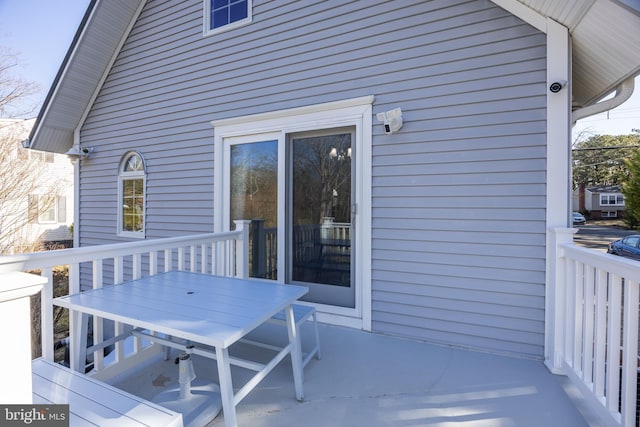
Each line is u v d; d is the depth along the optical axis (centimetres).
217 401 183
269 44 371
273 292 205
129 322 158
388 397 196
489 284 266
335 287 335
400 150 298
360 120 316
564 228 223
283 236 359
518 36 257
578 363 201
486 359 248
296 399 192
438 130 283
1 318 90
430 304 286
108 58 499
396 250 299
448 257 280
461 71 275
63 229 1258
